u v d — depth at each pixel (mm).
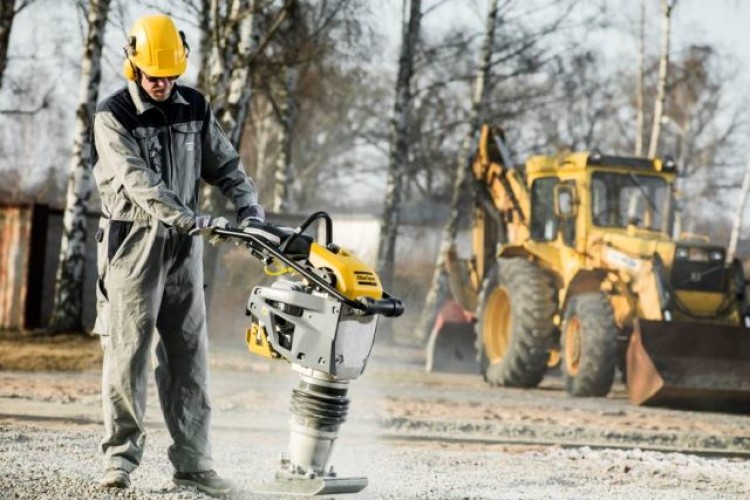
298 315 7199
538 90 56625
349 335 7152
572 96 52594
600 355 20906
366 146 81375
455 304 27047
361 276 7184
